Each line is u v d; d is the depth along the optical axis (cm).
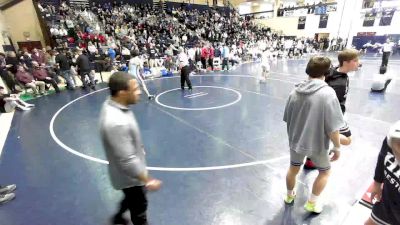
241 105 738
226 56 1512
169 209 298
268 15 3120
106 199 320
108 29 1744
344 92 286
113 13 2022
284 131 536
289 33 2911
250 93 890
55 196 328
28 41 1377
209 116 644
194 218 284
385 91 847
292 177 284
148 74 1262
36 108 754
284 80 1134
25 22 1493
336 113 227
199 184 348
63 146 482
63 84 1078
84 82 1025
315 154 249
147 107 736
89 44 1341
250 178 360
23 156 445
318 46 2548
